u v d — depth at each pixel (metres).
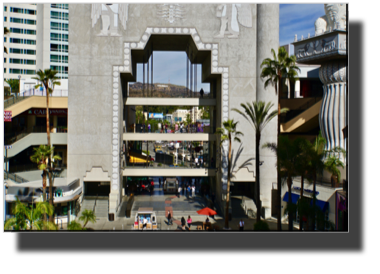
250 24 35.19
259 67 34.69
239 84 35.16
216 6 34.97
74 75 34.75
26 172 35.59
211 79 40.19
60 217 30.30
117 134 35.06
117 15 34.72
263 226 23.88
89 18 34.62
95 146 34.94
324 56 27.12
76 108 34.81
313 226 22.66
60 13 80.69
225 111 35.16
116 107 35.03
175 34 34.81
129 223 30.92
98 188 38.31
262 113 28.58
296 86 42.22
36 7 82.44
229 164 30.56
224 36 35.03
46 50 78.81
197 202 38.19
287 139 24.45
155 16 34.72
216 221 31.81
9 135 38.12
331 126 28.11
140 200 38.44
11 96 41.09
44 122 46.75
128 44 34.72
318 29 28.62
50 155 28.70
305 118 34.72
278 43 34.78
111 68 34.78
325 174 27.44
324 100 29.06
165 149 79.38
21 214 20.58
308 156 23.09
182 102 38.97
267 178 34.12
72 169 34.78
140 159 43.09
